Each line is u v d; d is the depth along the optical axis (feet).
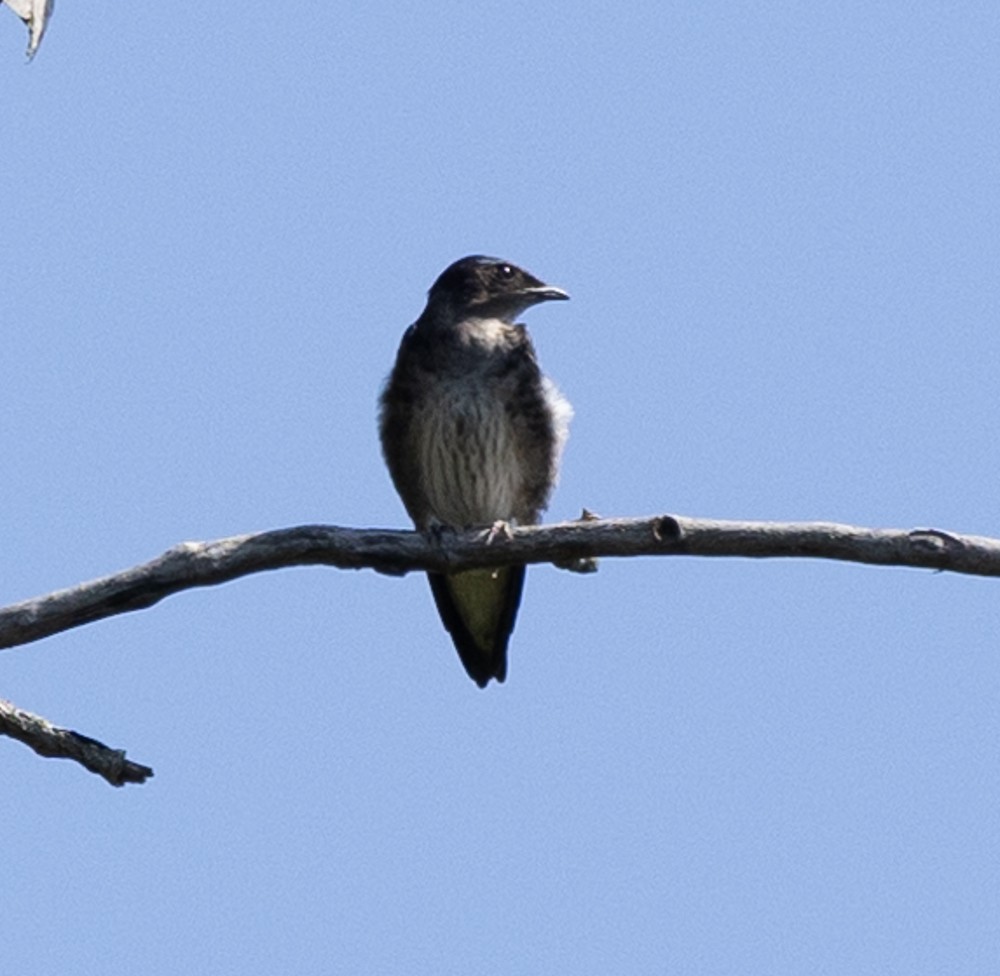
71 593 40.68
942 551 39.96
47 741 40.37
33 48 31.09
